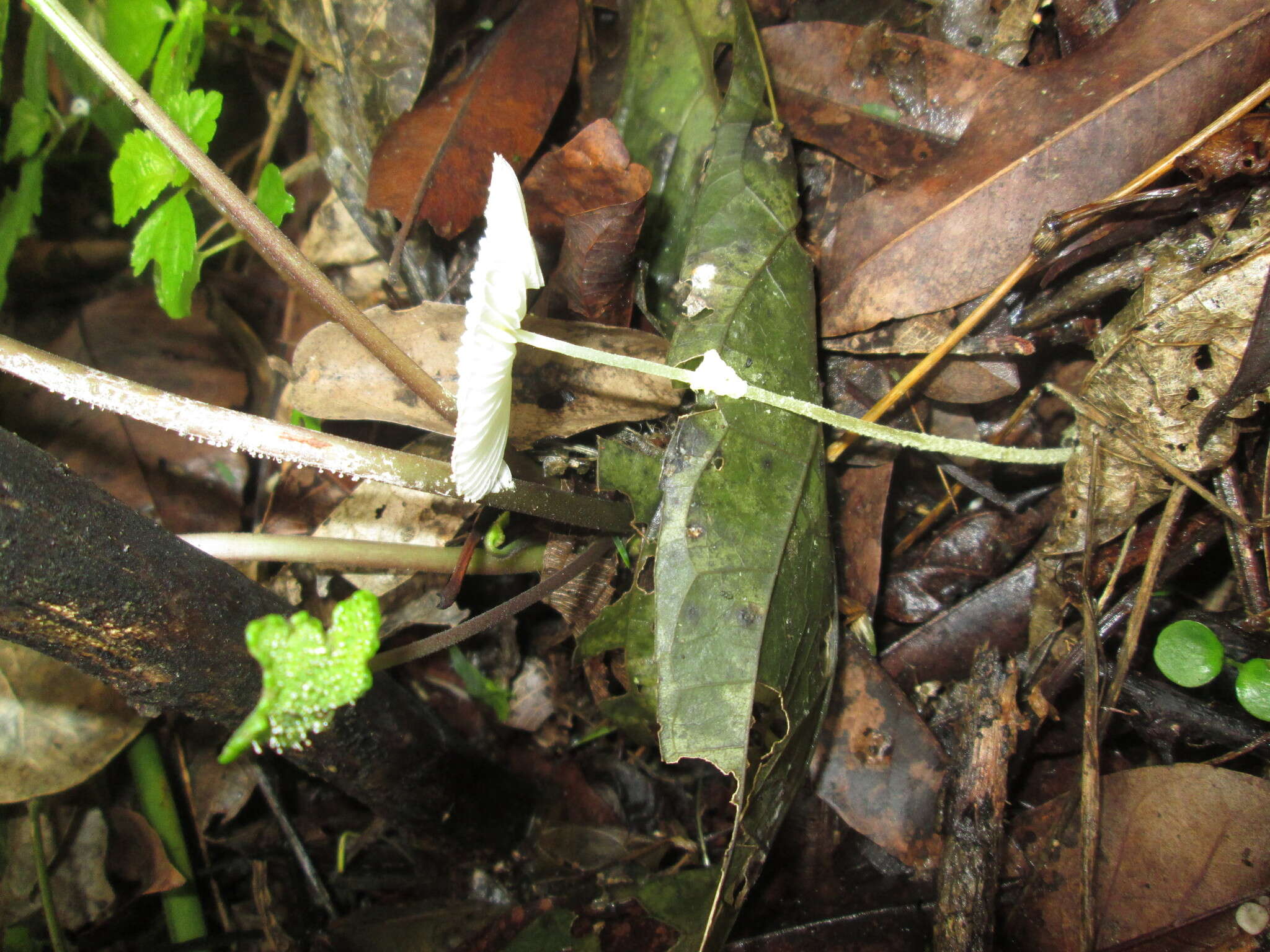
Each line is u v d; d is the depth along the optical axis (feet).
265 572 0.59
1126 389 0.49
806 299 0.50
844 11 0.55
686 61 0.55
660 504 0.47
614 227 0.48
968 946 0.48
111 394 0.40
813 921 0.53
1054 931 0.49
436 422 0.50
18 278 0.71
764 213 0.50
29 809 0.60
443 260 0.59
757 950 0.53
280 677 0.29
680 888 0.57
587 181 0.52
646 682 0.51
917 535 0.58
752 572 0.45
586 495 0.53
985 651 0.51
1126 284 0.50
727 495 0.46
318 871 0.66
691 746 0.43
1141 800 0.49
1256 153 0.45
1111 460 0.51
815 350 0.49
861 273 0.50
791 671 0.46
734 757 0.43
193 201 0.72
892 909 0.52
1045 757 0.53
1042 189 0.48
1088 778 0.49
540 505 0.47
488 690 0.64
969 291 0.50
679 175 0.55
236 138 0.74
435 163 0.55
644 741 0.56
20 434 0.61
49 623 0.37
